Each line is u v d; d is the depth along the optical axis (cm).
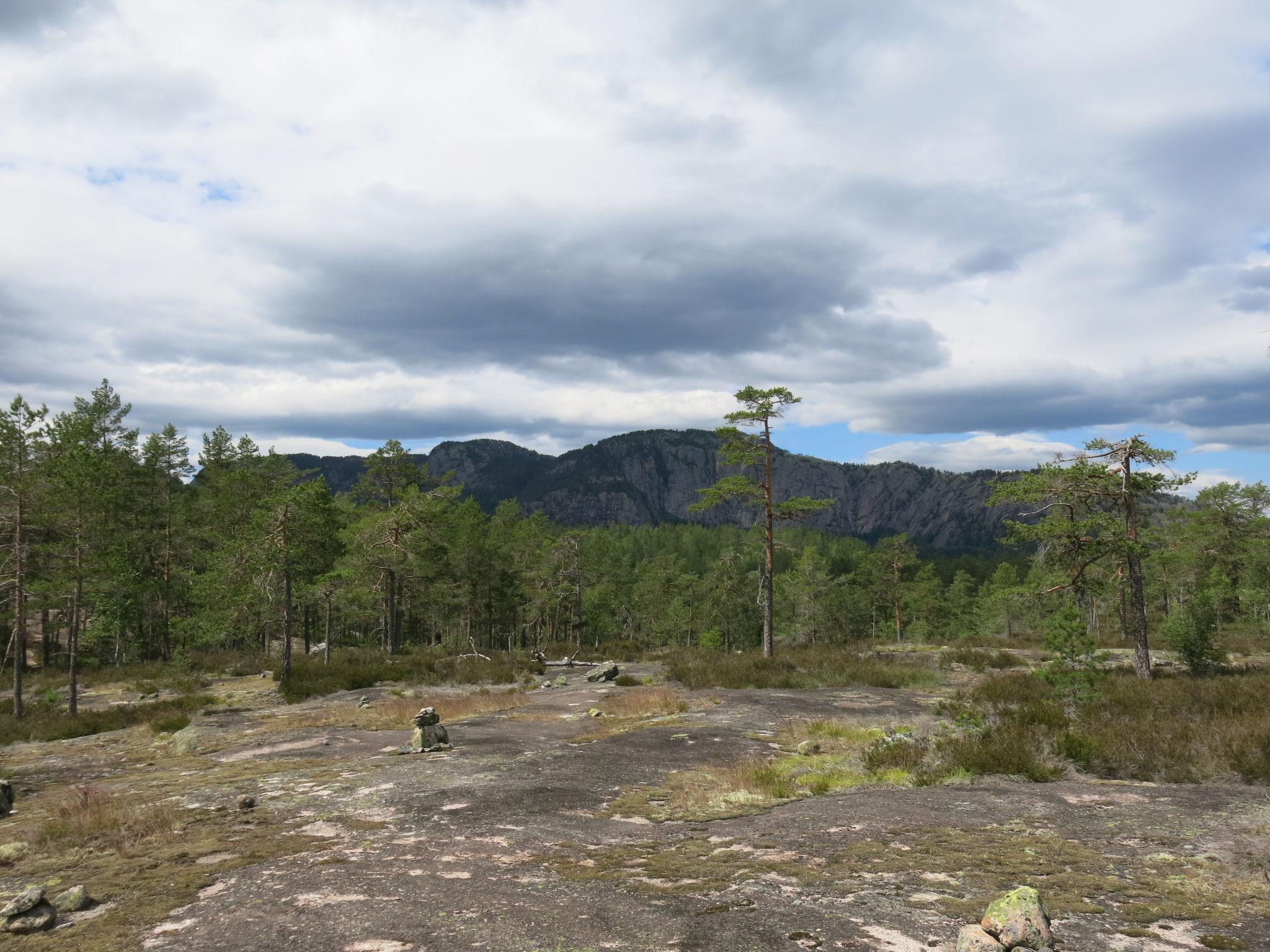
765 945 430
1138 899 490
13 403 2472
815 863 597
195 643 4075
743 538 15600
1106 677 1898
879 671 2364
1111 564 2177
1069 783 891
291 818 818
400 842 701
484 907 514
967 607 8100
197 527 4516
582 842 701
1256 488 4384
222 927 491
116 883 600
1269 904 475
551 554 5750
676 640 6869
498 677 2898
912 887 527
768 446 3161
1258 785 823
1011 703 1510
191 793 980
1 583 2338
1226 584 3819
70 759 1538
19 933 497
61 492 2498
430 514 4172
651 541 16512
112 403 4438
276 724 1844
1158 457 2011
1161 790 820
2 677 3459
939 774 947
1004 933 403
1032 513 2309
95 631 2980
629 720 1669
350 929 478
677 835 721
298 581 3325
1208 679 1769
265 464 4803
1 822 920
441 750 1302
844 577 7788
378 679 2858
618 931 462
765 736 1386
